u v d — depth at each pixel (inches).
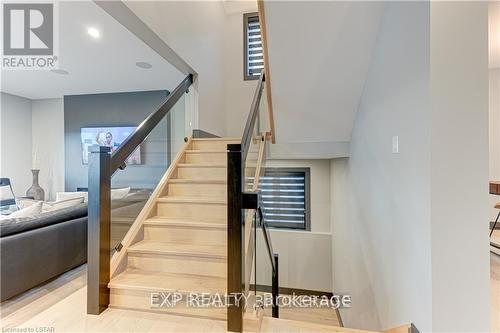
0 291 82.7
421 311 57.1
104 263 72.5
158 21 111.0
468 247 52.5
